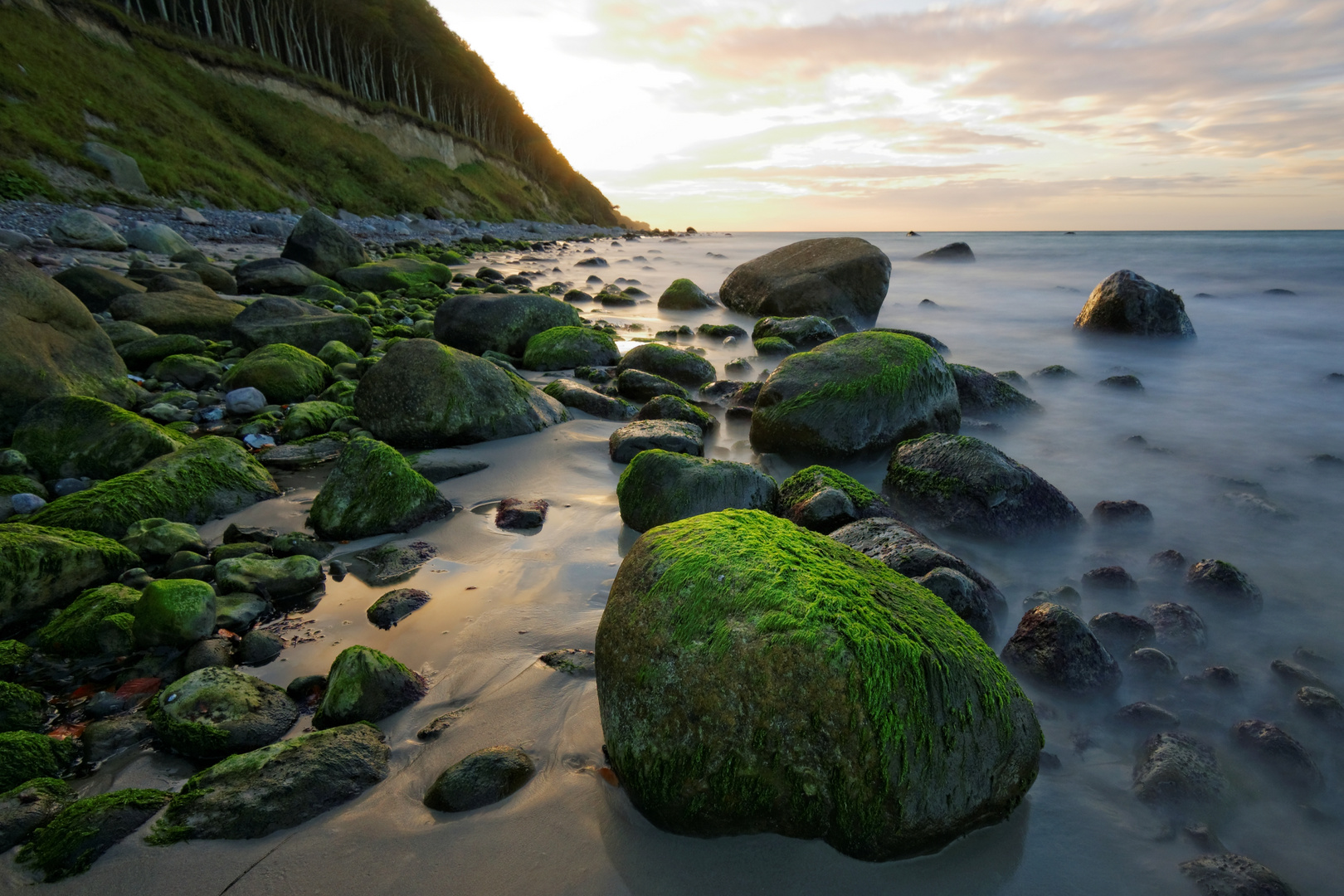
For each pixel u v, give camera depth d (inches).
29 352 224.4
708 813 87.4
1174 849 89.2
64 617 128.7
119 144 1056.8
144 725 106.3
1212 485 220.5
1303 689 117.3
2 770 95.0
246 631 132.1
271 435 245.1
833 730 84.2
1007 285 770.2
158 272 471.2
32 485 184.4
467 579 152.6
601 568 157.3
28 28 1126.4
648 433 228.7
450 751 102.7
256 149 1487.5
